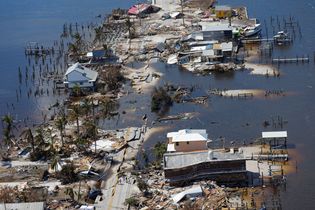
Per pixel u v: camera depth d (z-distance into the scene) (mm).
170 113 159875
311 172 124000
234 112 156875
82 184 124062
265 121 149500
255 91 169500
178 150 130375
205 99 166375
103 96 173375
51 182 125750
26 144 144625
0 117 164750
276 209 111812
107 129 152875
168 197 116562
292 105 158250
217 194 116250
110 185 124062
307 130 143125
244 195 116688
